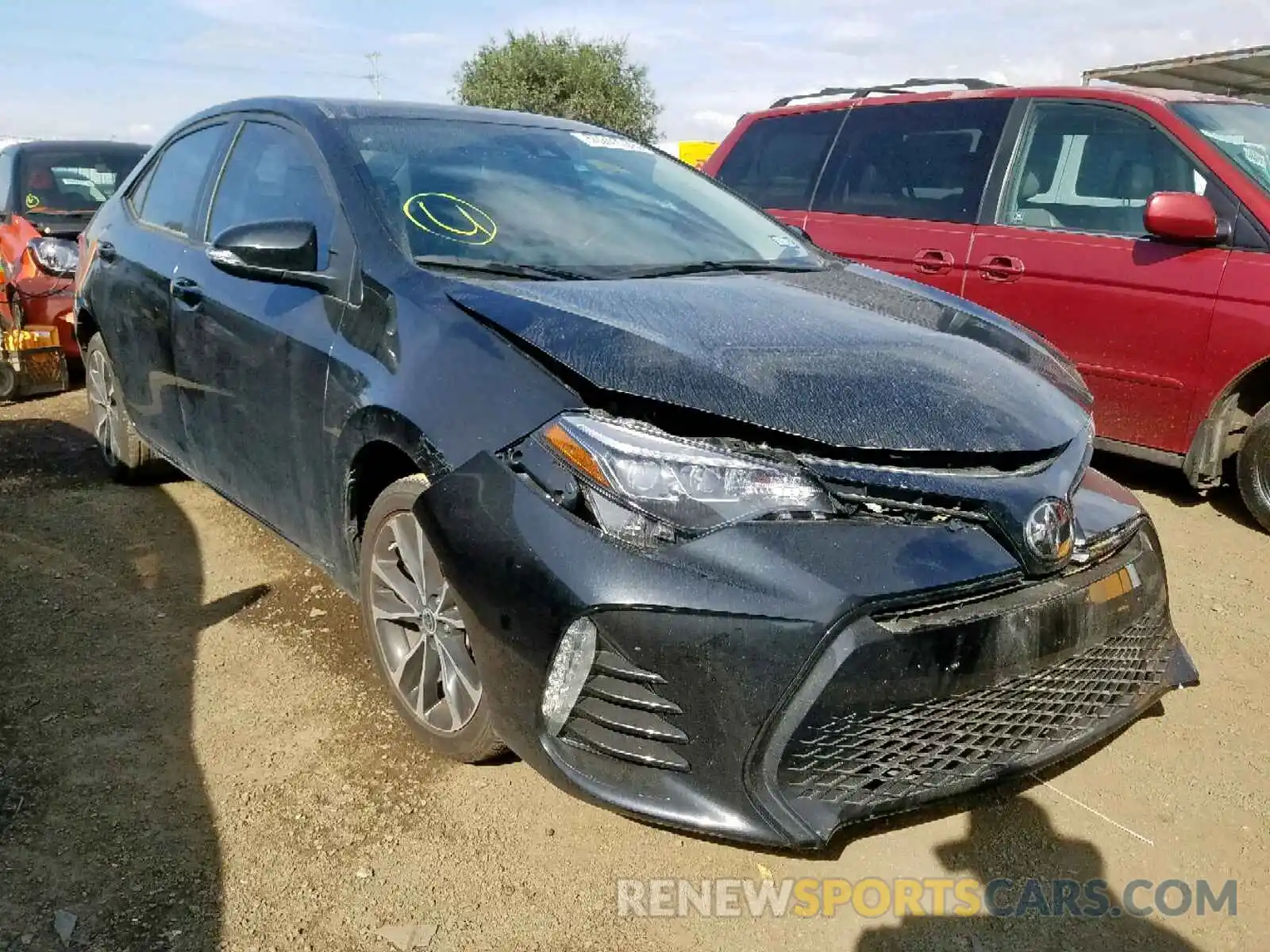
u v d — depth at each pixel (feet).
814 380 7.06
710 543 6.30
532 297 7.98
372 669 9.95
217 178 11.81
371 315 8.55
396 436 7.79
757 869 7.50
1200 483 14.52
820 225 18.79
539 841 7.64
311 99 11.10
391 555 8.64
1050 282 15.49
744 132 20.97
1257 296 13.39
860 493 6.53
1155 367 14.53
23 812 7.68
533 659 6.58
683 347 7.22
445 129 11.01
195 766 8.35
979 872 7.59
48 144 25.23
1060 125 16.07
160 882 7.04
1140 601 7.77
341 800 8.00
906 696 6.40
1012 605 6.73
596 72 105.70
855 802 6.51
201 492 14.84
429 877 7.24
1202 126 14.80
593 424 6.65
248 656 10.14
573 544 6.45
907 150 17.90
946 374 7.61
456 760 8.32
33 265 20.57
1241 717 9.73
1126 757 9.06
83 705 9.16
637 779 6.54
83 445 17.31
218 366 10.57
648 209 10.96
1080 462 7.61
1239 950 6.91
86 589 11.53
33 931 6.54
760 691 6.21
